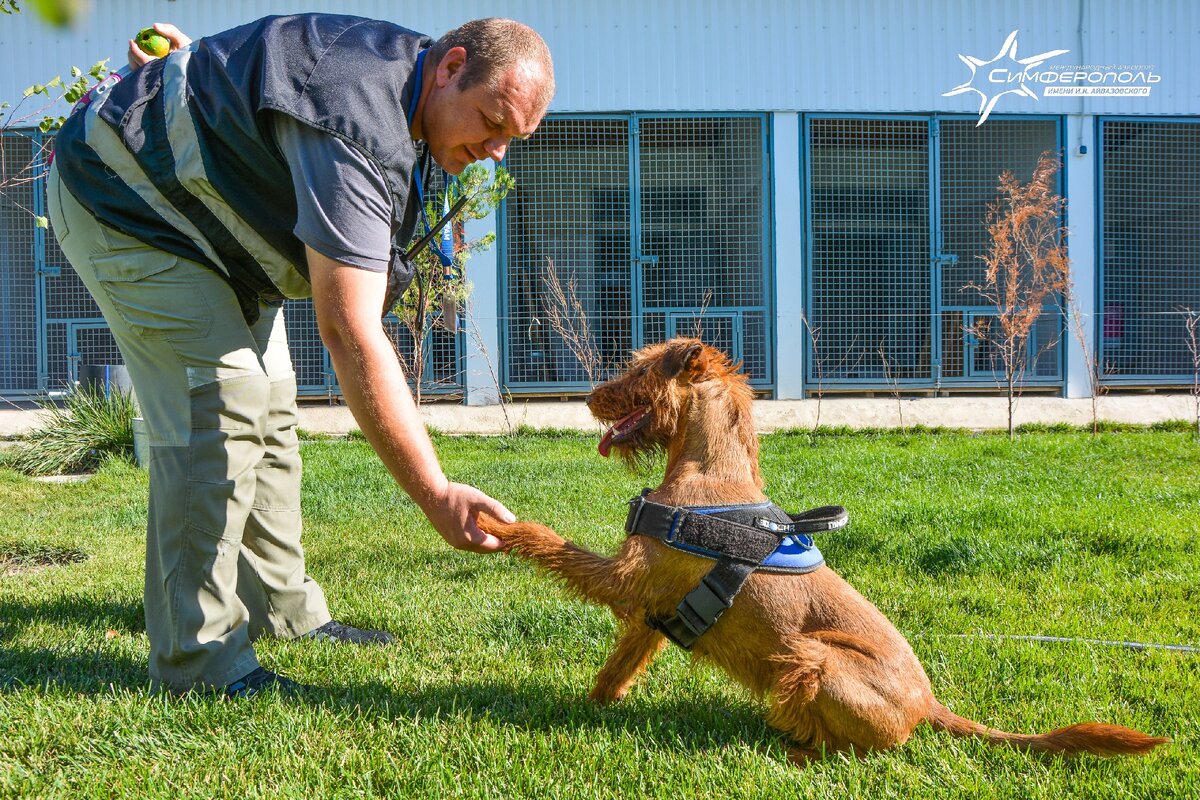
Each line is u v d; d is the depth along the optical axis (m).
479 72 2.42
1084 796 2.29
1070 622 3.80
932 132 12.55
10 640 3.30
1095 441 9.65
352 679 3.01
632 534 2.73
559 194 12.24
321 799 2.16
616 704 2.95
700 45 12.27
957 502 6.18
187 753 2.38
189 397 2.66
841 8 12.38
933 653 3.37
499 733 2.57
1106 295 12.81
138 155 2.49
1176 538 5.04
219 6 12.05
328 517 6.14
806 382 12.38
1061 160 12.57
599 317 12.34
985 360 12.68
